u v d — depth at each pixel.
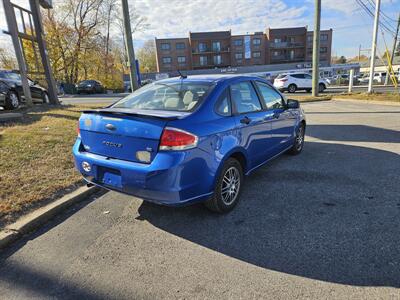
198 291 2.21
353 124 8.60
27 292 2.24
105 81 40.16
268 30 67.44
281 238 2.87
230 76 3.84
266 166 5.05
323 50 69.25
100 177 3.12
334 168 4.83
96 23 36.50
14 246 2.83
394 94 14.96
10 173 4.23
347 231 2.94
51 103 12.08
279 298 2.11
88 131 3.21
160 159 2.66
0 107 10.59
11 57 41.09
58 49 34.66
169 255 2.67
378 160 5.15
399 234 2.85
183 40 67.62
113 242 2.89
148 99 3.57
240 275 2.37
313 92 17.25
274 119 4.39
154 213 3.47
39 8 11.26
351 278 2.29
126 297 2.16
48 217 3.32
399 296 2.09
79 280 2.36
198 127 2.87
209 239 2.91
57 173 4.35
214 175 3.02
